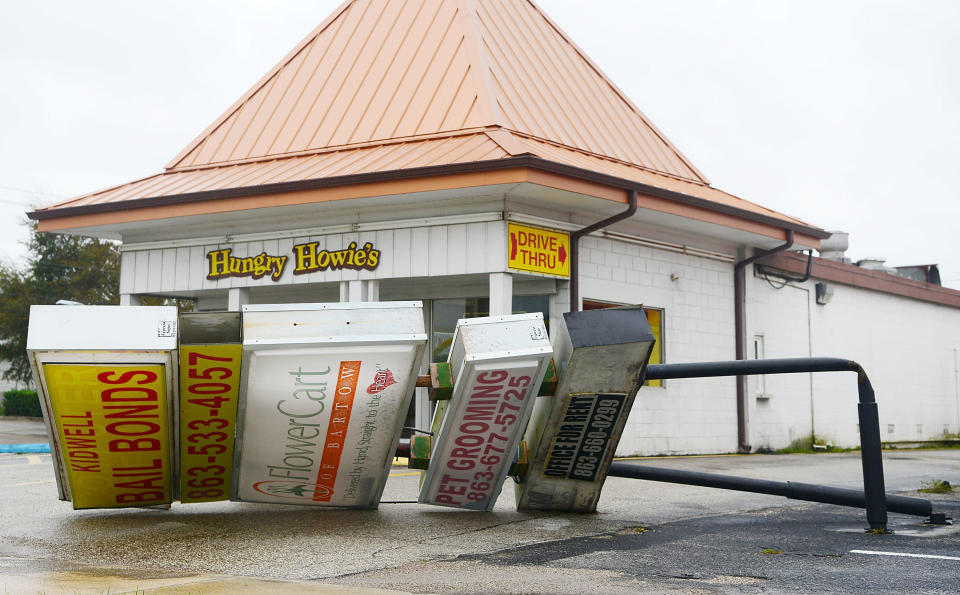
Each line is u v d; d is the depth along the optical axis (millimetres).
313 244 16391
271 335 7988
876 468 8297
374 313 8219
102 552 7168
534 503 9469
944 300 27000
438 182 14070
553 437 8953
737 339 19266
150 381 8070
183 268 17875
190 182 17516
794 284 21359
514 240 14711
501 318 8336
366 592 5641
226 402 8328
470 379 8242
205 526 8453
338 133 17531
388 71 18484
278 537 7836
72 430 8297
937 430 26438
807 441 21328
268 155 17938
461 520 8875
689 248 18172
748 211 17438
